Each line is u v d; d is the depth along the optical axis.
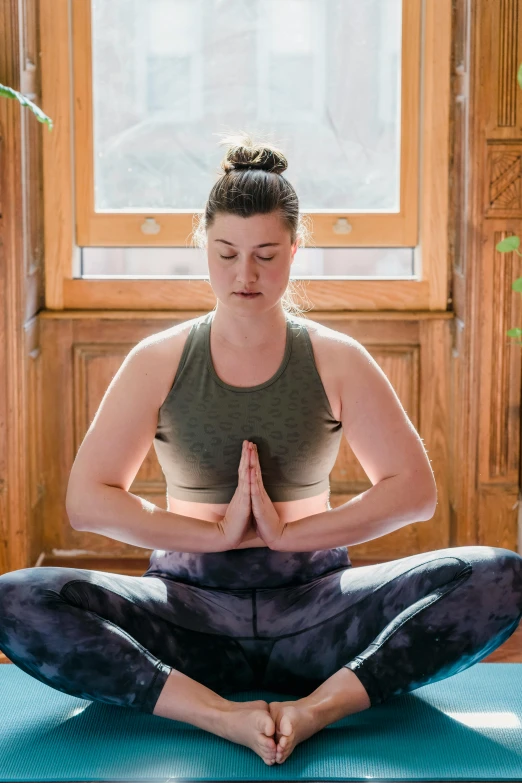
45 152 3.16
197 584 2.14
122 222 3.23
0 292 2.98
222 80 3.19
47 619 1.94
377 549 3.31
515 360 3.12
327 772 1.84
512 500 3.17
